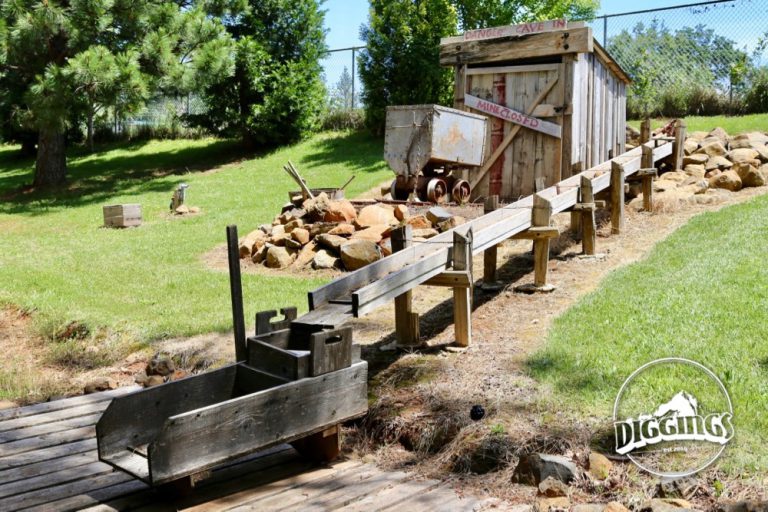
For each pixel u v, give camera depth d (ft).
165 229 52.34
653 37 69.05
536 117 42.75
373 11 76.64
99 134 110.63
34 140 105.09
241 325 19.30
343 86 93.40
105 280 37.68
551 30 41.24
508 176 44.29
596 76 45.73
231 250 19.01
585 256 33.99
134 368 27.09
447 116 42.01
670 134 49.67
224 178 75.56
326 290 20.74
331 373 17.92
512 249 37.09
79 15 65.26
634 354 21.13
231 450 15.96
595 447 16.81
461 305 24.09
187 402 17.95
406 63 75.25
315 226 39.11
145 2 69.77
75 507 15.83
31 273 39.83
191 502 16.11
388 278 21.13
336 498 16.14
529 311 27.45
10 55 66.54
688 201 41.98
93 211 63.21
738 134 52.19
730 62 66.03
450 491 16.38
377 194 56.18
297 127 88.74
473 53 43.98
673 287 26.94
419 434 19.02
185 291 34.58
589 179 33.35
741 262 29.14
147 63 70.23
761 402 17.49
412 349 24.45
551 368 21.06
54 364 28.68
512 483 16.31
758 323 22.30
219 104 89.45
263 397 16.43
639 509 14.08
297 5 88.99
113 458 16.30
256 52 85.76
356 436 20.07
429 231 36.17
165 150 99.19
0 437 20.03
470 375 21.61
